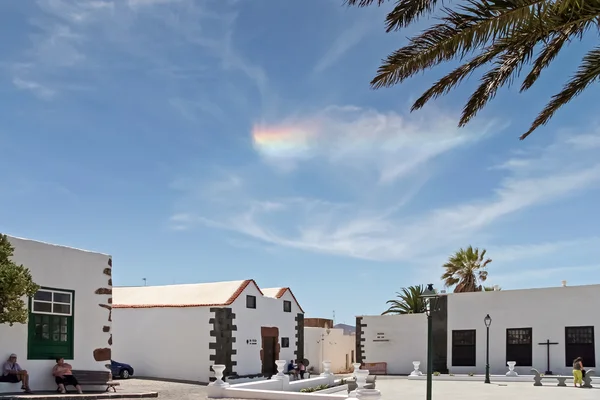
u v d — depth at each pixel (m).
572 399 20.77
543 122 11.55
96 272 17.80
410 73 9.95
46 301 16.16
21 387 14.87
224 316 28.08
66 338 16.62
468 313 33.56
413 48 9.75
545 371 30.70
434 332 34.41
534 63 11.20
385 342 37.06
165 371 28.75
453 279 45.16
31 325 15.62
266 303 31.44
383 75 10.05
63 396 14.29
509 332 32.19
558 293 30.92
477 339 33.06
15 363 14.87
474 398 21.39
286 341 32.91
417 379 32.00
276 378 23.47
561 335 30.53
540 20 8.26
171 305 29.30
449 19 9.07
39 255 16.05
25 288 12.64
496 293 32.88
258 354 30.31
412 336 36.22
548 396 21.91
